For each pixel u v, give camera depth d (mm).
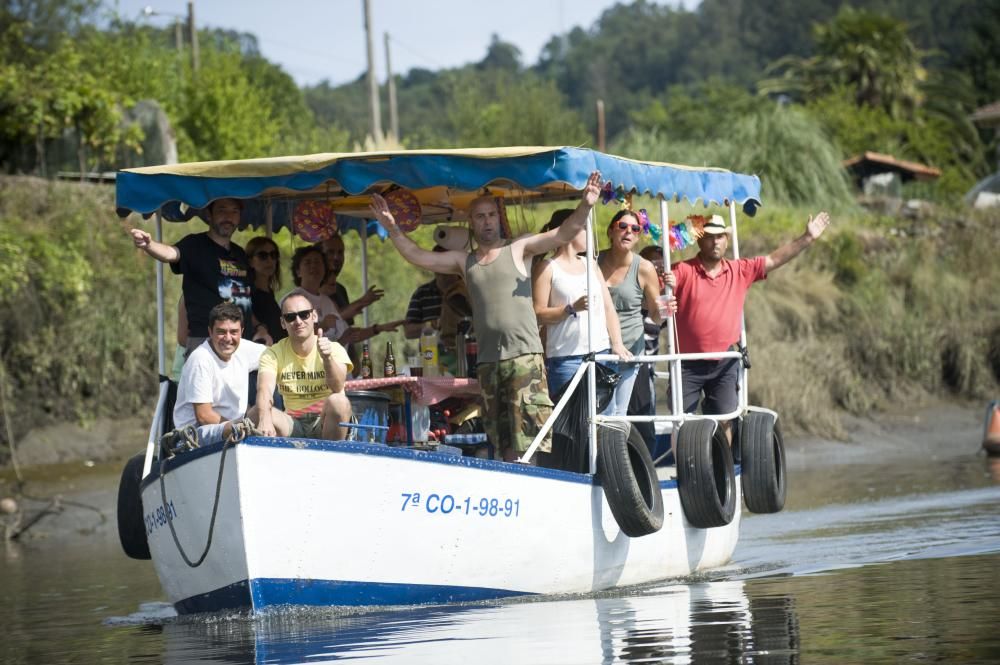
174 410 16234
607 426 16734
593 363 16516
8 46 40781
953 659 11742
